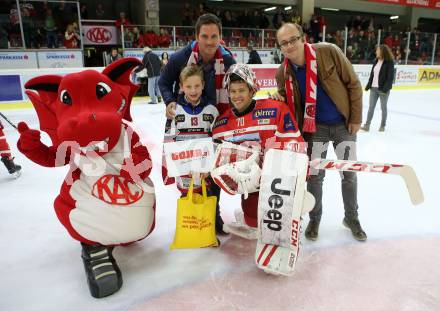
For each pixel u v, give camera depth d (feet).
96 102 6.08
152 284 6.56
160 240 8.20
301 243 8.00
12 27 31.42
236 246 7.90
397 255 7.51
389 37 43.83
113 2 55.16
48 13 33.24
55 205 6.73
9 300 6.19
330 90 7.28
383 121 19.95
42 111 6.40
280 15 52.16
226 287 6.48
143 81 33.81
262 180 6.56
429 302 6.06
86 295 6.31
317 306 5.98
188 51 7.90
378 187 11.43
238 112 7.23
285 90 7.79
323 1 59.93
